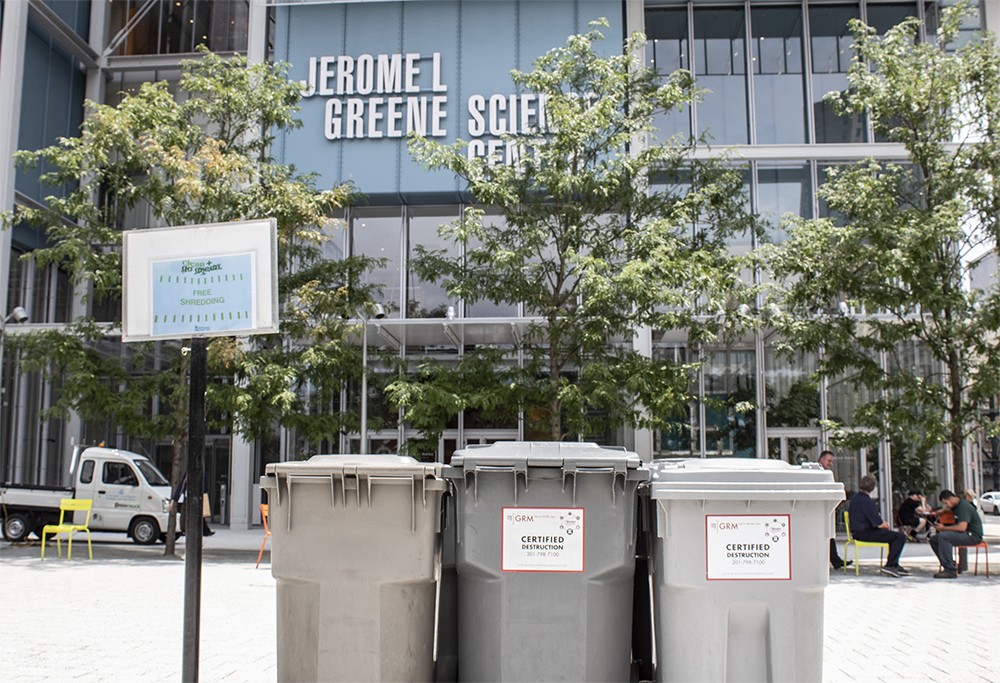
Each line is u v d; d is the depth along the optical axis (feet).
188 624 13.73
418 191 70.85
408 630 15.65
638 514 17.19
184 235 14.57
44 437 81.15
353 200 62.39
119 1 90.94
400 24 72.64
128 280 14.66
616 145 52.34
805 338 49.62
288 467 15.69
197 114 57.93
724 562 15.20
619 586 15.78
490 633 15.51
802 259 49.65
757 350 71.82
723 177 54.03
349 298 57.16
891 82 50.78
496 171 52.75
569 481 15.67
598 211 53.98
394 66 72.13
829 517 15.25
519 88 70.95
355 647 15.47
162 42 90.02
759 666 15.15
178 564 48.70
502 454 15.90
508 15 72.18
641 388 49.73
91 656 22.90
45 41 83.66
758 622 15.19
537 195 53.72
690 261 49.47
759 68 75.05
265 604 33.12
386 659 15.46
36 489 63.41
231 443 77.61
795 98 74.59
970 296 48.96
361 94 72.18
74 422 82.23
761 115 74.33
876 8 75.66
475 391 52.80
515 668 15.35
